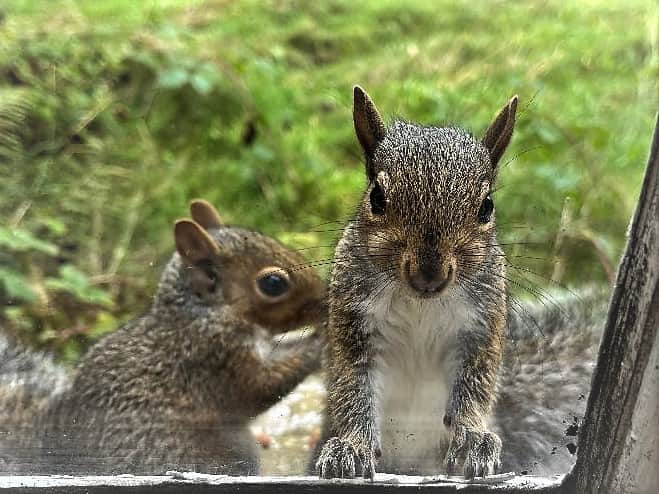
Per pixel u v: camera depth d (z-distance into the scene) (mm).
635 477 229
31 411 341
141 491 251
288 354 376
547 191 491
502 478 254
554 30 659
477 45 630
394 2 679
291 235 484
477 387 295
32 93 520
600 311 376
